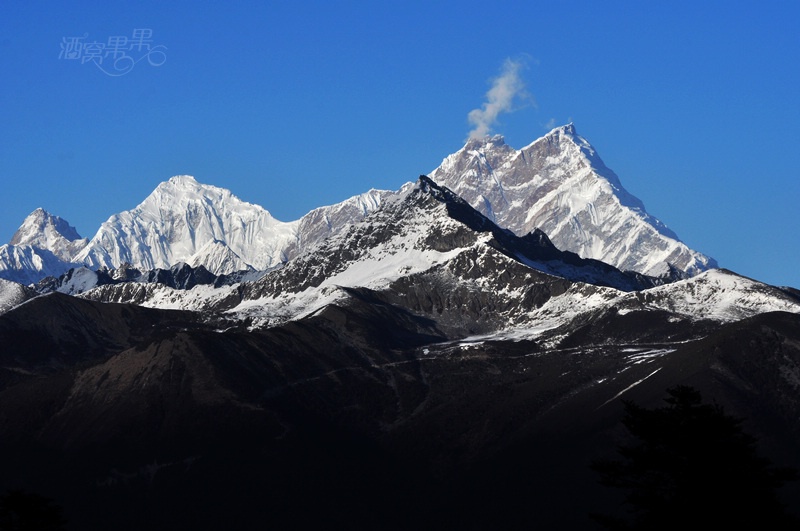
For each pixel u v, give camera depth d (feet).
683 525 612.70
